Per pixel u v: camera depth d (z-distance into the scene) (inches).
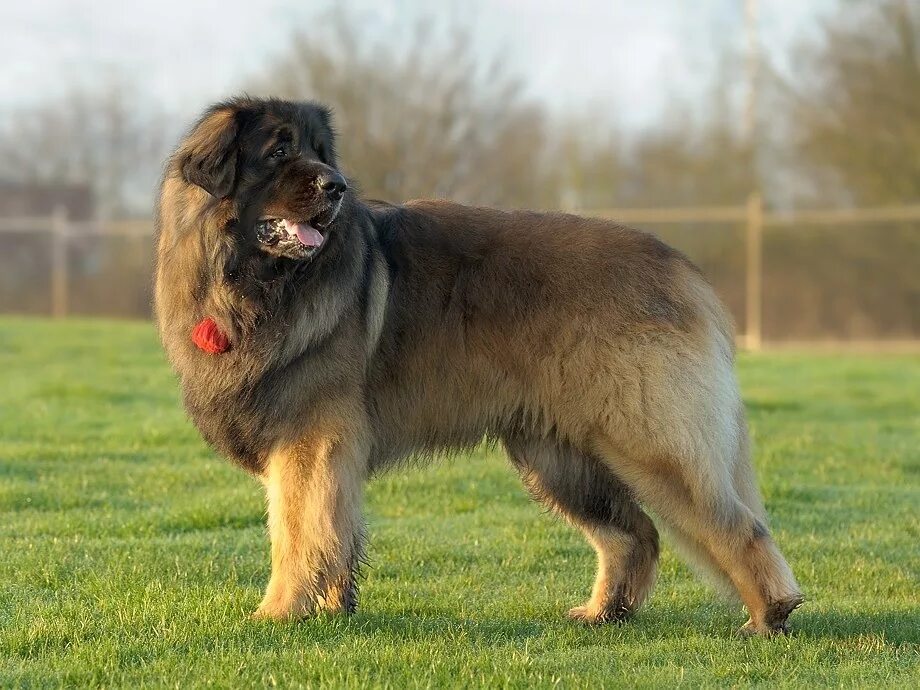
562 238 273.9
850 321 1155.3
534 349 267.9
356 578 280.1
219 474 442.9
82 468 453.4
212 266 260.2
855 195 1318.9
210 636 244.7
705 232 1184.2
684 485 261.3
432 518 389.1
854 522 387.5
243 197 258.1
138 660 230.4
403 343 271.4
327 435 258.4
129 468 455.2
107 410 604.7
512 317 268.7
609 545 287.0
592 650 245.9
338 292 258.7
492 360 271.3
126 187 2098.9
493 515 390.0
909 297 1152.8
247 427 262.2
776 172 1419.8
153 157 2117.4
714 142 1491.1
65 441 516.1
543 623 270.2
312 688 212.4
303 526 257.4
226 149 257.4
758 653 243.9
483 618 273.0
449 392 274.2
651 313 265.0
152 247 293.1
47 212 1902.1
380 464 278.4
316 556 257.4
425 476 443.8
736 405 272.2
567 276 268.1
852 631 264.5
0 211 1895.9
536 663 231.8
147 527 359.9
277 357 256.1
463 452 284.7
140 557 317.7
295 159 258.1
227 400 262.1
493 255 272.4
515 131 1464.1
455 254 273.9
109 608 265.0
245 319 257.6
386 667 225.9
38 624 248.5
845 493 437.7
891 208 1210.6
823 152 1327.5
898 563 331.9
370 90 1408.7
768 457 503.2
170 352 273.0
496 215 282.2
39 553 319.6
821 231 1154.7
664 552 339.6
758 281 1146.0
